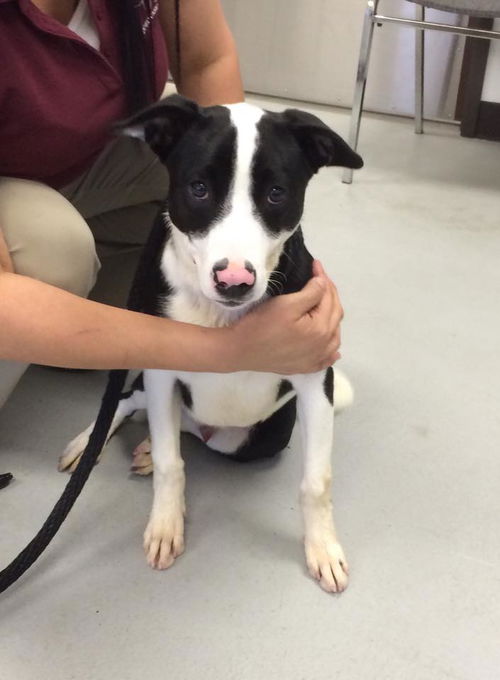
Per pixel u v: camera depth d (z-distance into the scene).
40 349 0.87
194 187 0.87
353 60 3.21
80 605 1.01
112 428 1.29
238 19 3.25
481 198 2.44
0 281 0.86
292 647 0.98
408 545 1.14
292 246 0.96
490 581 1.08
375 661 0.96
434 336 1.65
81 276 1.10
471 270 1.95
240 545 1.12
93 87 1.10
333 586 1.05
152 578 1.06
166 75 1.27
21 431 1.31
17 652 0.95
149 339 0.91
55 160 1.13
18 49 0.98
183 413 1.23
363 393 1.46
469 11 2.21
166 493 1.11
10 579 0.97
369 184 2.49
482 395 1.47
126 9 1.11
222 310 0.98
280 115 0.91
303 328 0.95
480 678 0.95
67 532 1.12
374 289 1.82
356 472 1.27
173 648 0.96
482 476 1.28
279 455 1.30
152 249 1.05
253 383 1.07
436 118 3.22
